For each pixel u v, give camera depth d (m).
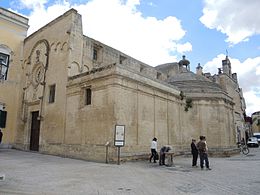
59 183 8.82
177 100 24.22
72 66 20.98
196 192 8.23
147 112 19.44
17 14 27.92
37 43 25.75
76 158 17.80
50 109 21.66
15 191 7.49
